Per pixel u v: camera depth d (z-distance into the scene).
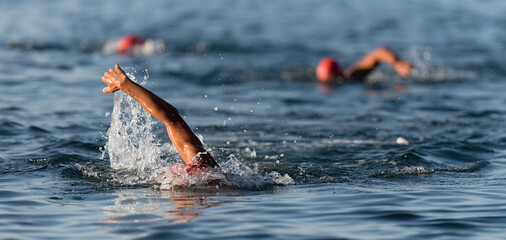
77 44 72.12
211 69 58.72
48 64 58.28
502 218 18.33
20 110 38.06
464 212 19.00
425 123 37.66
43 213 18.73
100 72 55.06
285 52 69.38
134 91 22.56
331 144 31.12
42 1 113.88
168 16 98.69
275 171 24.81
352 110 42.34
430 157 28.11
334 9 108.50
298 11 105.62
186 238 16.30
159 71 57.22
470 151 29.72
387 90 51.22
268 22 92.75
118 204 19.77
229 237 16.39
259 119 38.53
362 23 91.94
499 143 31.70
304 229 17.17
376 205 19.80
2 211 18.92
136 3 114.88
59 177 23.44
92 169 24.66
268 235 16.58
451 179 24.02
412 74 58.34
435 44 74.88
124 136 25.52
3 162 25.48
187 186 22.06
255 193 21.45
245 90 49.88
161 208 19.23
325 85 53.47
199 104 43.34
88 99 42.66
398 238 16.48
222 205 19.67
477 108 42.62
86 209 19.17
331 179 23.83
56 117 36.41
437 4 113.69
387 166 26.16
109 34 80.38
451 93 49.34
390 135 33.81
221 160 26.94
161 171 23.83
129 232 16.81
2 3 110.25
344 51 70.06
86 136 31.48
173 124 22.81
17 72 53.16
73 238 16.39
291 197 20.84
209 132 34.16
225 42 75.31
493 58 65.75
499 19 95.06
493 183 23.25
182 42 75.25
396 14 101.62
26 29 82.50
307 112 41.41
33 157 26.47
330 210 19.17
